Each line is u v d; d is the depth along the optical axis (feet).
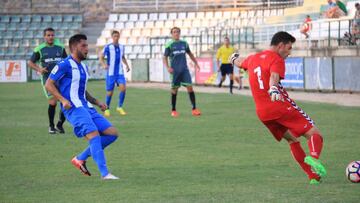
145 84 279.08
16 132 113.09
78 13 363.56
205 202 57.31
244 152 86.79
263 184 65.21
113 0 374.43
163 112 146.51
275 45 65.46
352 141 95.40
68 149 92.32
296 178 68.28
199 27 331.77
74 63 70.49
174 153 86.79
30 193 62.80
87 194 61.72
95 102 73.61
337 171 71.92
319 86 197.57
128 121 128.16
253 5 344.90
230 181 67.05
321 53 226.38
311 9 293.23
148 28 347.36
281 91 65.46
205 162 79.30
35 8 385.50
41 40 356.59
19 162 81.35
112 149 90.99
